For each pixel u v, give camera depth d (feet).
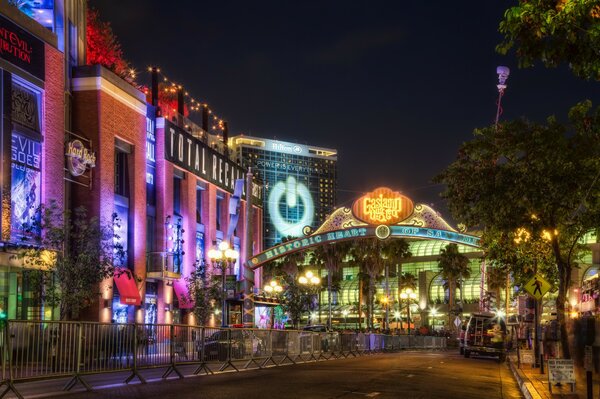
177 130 187.73
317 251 306.96
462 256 348.38
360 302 321.93
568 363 60.54
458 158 84.33
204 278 171.42
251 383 63.52
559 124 78.79
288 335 104.94
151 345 65.62
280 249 181.47
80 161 135.23
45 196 121.80
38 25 122.21
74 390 55.72
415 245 500.33
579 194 78.33
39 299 116.67
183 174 194.29
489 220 85.35
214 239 213.87
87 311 138.00
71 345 53.36
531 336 167.94
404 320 445.37
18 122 116.37
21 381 47.34
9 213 109.70
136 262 158.20
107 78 145.79
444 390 62.90
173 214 185.26
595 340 53.57
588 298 123.34
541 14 33.71
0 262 107.86
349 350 144.77
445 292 441.27
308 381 66.49
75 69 143.64
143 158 163.84
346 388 59.93
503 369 114.21
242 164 256.73
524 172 78.95
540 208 79.36
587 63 34.50
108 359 58.49
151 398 49.39
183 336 72.33
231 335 83.87
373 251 298.97
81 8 148.46
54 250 112.78
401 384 66.18
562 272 81.76
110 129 146.72
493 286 299.58
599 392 50.29
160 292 171.32
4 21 112.57
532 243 101.40
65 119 137.28
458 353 195.42
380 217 176.14
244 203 248.93
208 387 58.80
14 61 114.42
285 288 250.98
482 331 153.17
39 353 49.52
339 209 180.34
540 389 64.13
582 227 85.76
